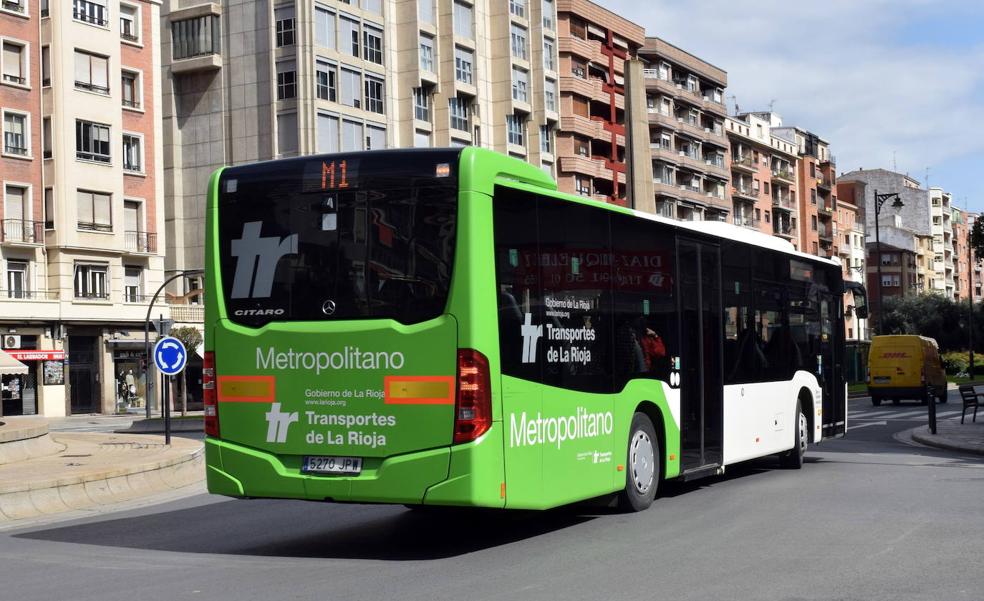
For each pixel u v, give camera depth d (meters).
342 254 9.56
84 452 18.34
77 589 8.09
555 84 80.38
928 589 7.56
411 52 64.88
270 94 59.38
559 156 81.62
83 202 52.25
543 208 10.17
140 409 54.91
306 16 58.62
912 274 152.12
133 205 55.09
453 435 9.05
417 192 9.35
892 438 26.44
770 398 15.89
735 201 113.00
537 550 9.55
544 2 79.62
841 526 10.59
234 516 12.59
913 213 161.62
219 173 10.13
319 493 9.47
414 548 9.88
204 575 8.59
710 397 13.80
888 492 13.52
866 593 7.43
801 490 13.84
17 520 12.74
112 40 53.94
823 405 18.28
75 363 52.28
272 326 9.73
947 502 12.45
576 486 10.44
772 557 8.89
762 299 15.79
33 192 50.91
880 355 45.28
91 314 52.34
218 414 9.95
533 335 9.82
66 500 13.65
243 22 60.31
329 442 9.48
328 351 9.49
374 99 63.00
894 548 9.29
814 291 18.17
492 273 9.27
